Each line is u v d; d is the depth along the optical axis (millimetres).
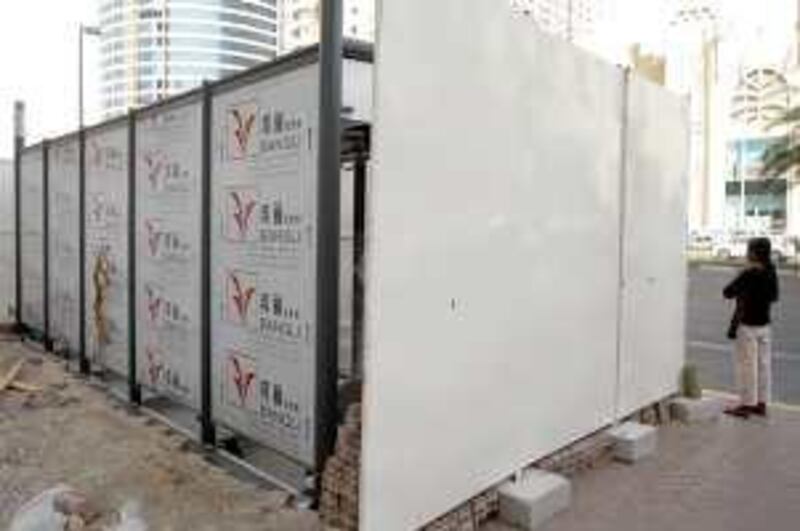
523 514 6016
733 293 9797
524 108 6359
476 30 5750
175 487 6641
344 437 5727
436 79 5406
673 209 9406
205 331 7688
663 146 9055
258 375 6930
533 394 6629
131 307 9422
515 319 6348
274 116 6672
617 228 8008
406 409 5281
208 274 7648
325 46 6016
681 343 9773
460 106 5633
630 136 8227
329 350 6105
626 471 7438
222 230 7426
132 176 9328
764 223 68812
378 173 5012
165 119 8500
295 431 6500
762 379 9703
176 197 8320
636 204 8414
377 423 5082
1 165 15344
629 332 8367
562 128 6926
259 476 6891
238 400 7230
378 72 4973
